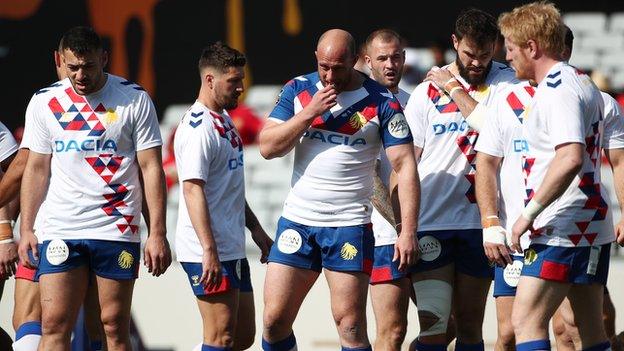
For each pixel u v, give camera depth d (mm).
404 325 22750
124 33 45938
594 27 45656
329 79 19516
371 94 20188
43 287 20656
